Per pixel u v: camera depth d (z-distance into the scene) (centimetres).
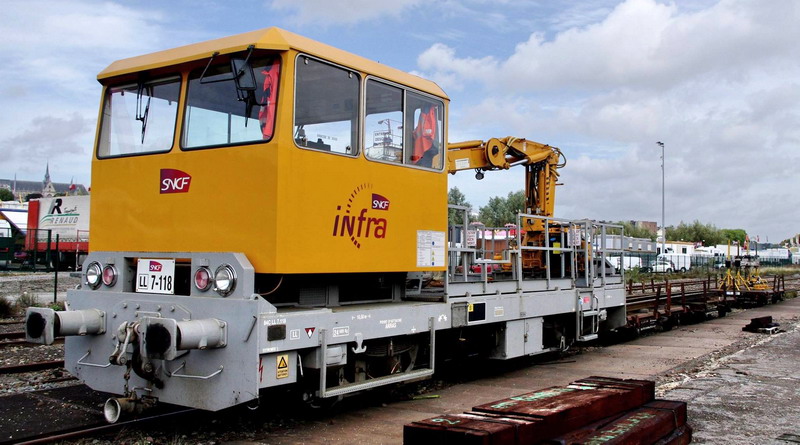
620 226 1293
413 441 445
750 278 2495
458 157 1127
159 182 652
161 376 603
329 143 639
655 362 1088
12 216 4303
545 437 472
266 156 587
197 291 596
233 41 612
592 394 568
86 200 3628
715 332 1548
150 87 673
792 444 595
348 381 675
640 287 2003
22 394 762
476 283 858
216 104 625
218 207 612
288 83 593
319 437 616
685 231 9075
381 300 775
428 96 789
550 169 1288
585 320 1163
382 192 703
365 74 685
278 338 568
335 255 639
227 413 689
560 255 1227
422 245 761
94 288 671
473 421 462
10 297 1947
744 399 770
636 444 502
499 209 4750
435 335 832
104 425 628
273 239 579
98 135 704
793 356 1111
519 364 1070
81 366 658
